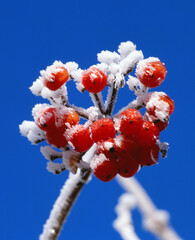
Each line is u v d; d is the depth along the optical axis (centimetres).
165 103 30
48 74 30
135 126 30
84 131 30
